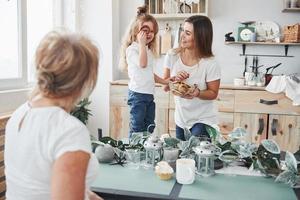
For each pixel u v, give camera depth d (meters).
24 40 3.05
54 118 0.83
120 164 1.59
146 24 2.50
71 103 0.88
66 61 0.80
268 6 3.70
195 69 2.10
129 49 2.61
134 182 1.37
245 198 1.22
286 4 3.49
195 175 1.46
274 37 3.68
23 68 3.05
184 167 1.36
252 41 3.63
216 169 1.56
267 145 1.48
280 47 3.73
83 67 0.82
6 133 0.90
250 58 3.79
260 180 1.42
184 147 1.64
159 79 2.59
